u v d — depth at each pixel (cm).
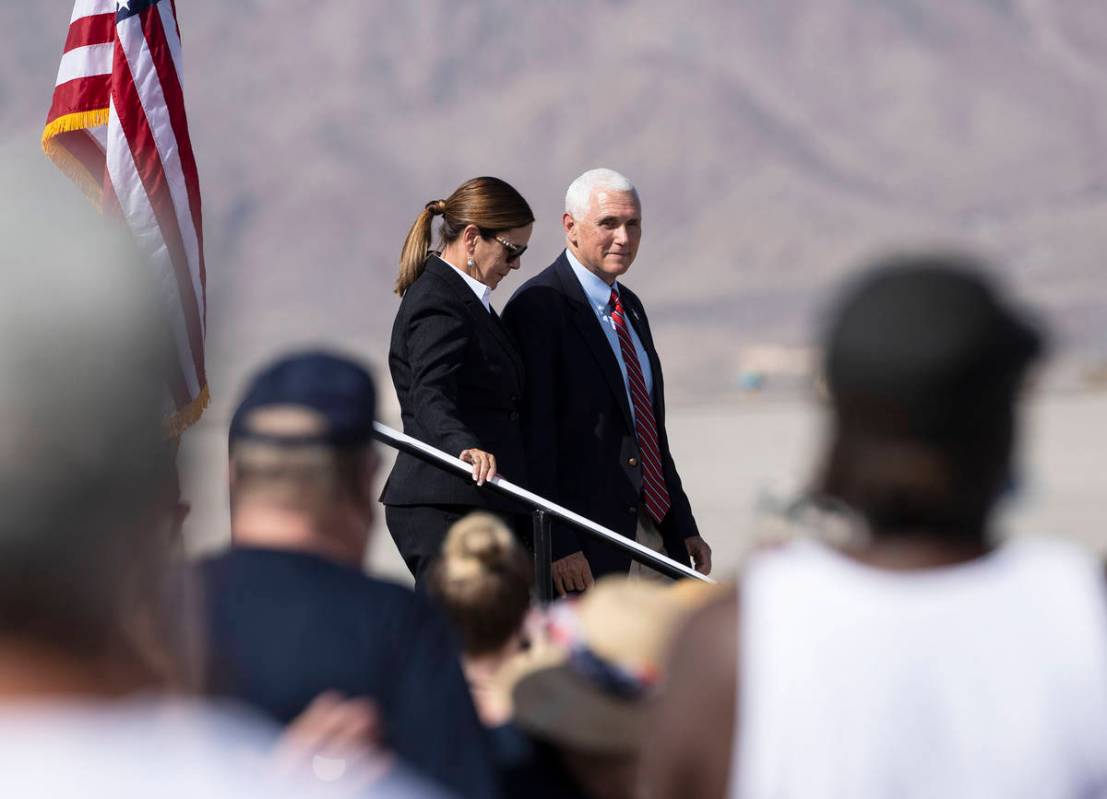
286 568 885
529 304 2242
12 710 330
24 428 347
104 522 357
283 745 704
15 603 346
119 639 359
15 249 353
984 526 666
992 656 639
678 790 672
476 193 2127
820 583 658
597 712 853
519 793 875
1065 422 16150
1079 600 650
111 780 321
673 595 891
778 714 641
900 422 648
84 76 2222
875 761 630
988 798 629
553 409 2223
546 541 2019
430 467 2108
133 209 2148
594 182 2275
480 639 995
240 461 902
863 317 662
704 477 11494
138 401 367
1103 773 634
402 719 876
